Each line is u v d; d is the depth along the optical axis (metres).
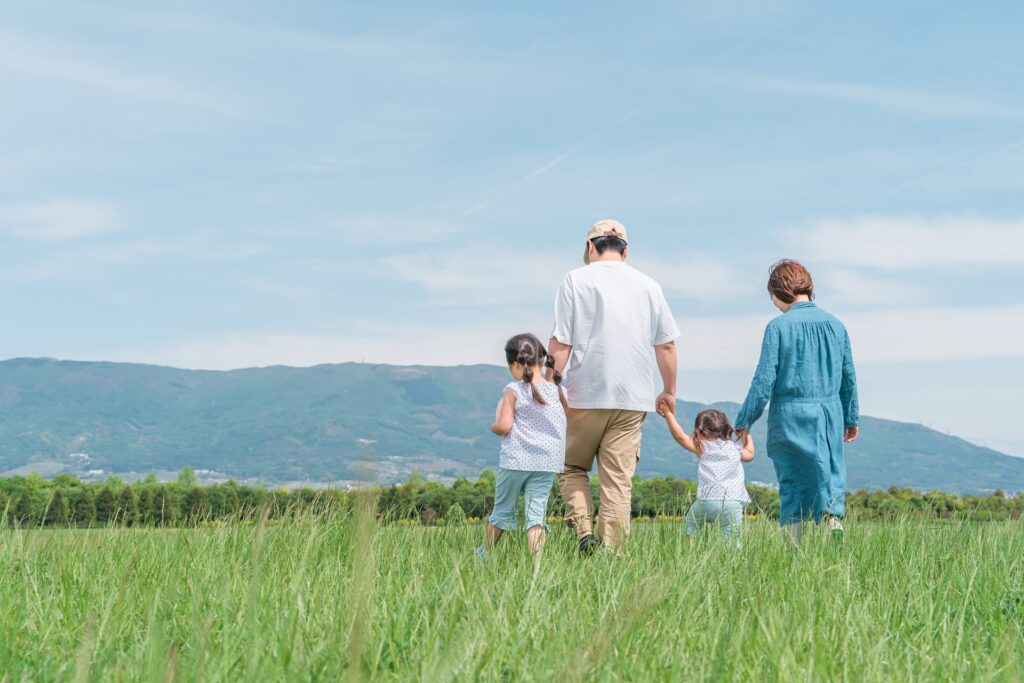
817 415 5.48
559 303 5.65
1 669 2.34
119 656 2.22
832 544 4.80
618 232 5.86
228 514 4.31
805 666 2.29
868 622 3.00
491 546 4.88
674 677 2.20
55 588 3.29
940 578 3.90
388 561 3.73
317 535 4.04
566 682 1.79
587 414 5.48
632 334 5.53
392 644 2.44
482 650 2.30
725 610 2.88
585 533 5.11
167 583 3.02
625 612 1.76
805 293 5.80
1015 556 4.74
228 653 2.11
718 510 5.66
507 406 5.30
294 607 2.47
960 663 2.62
